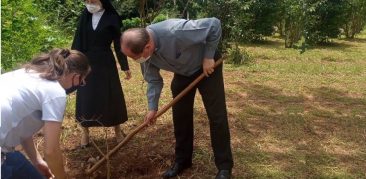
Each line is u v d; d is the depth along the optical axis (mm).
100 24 4367
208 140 5000
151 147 4750
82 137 4746
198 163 4410
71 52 2670
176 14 8781
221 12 9172
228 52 9875
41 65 2590
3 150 2635
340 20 13055
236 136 5219
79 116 4555
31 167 2875
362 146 5070
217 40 3459
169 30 3420
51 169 2598
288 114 6102
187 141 4105
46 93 2512
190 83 3764
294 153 4805
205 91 3705
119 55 4531
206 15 9188
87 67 2697
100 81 4430
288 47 12219
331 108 6469
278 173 4297
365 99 6996
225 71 8727
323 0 12109
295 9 11711
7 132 2529
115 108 4527
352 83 8031
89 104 4461
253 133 5336
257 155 4703
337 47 12648
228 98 6844
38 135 4883
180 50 3477
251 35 12578
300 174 4312
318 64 9688
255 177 4211
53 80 2562
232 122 5691
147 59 3420
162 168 4324
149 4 8609
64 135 5031
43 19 7434
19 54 5480
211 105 3730
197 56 3604
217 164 3900
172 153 4609
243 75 8414
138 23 11453
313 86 7742
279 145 5016
